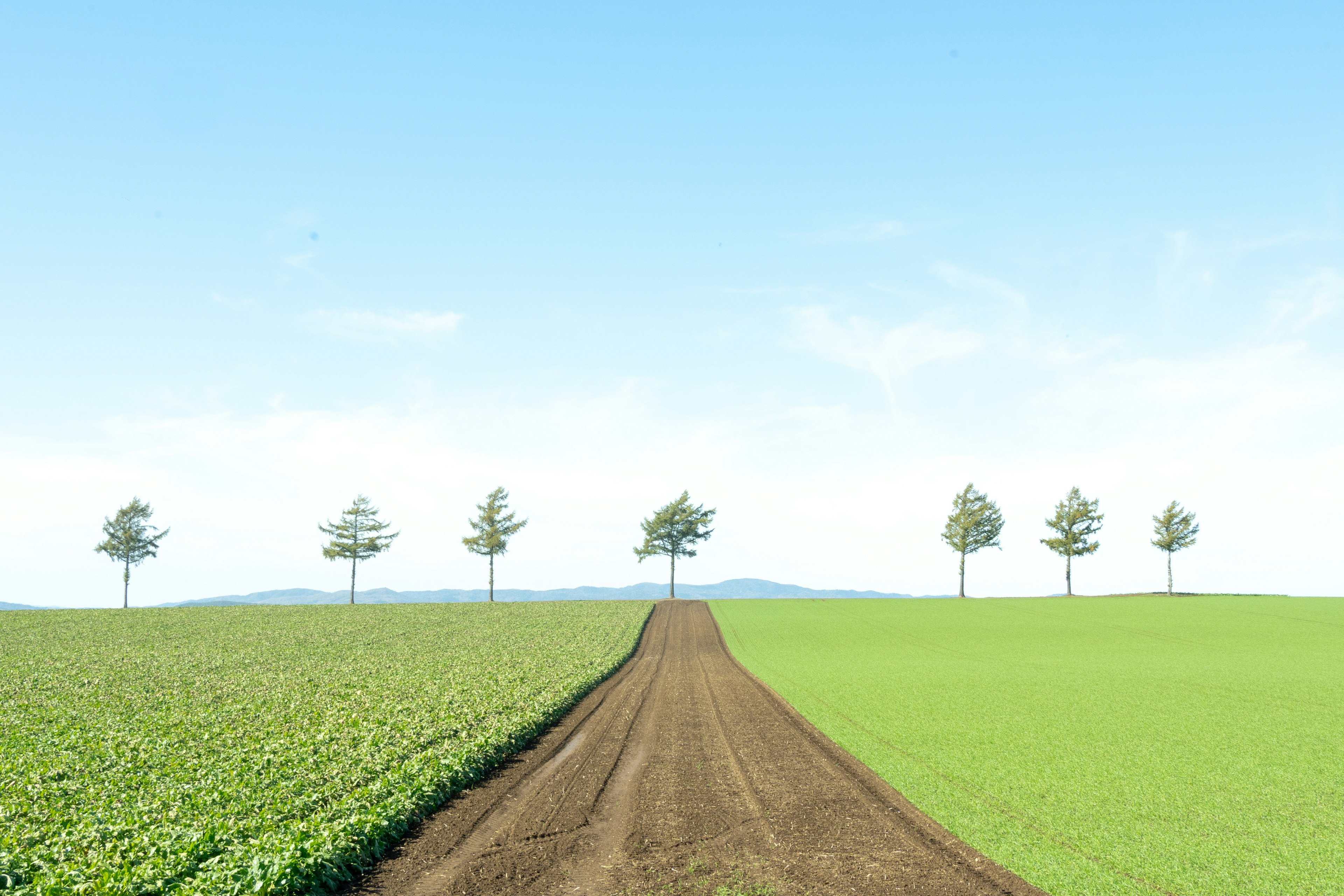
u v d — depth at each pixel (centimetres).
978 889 1080
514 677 3359
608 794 1590
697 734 2252
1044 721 2441
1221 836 1327
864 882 1104
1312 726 2373
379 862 1196
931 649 4869
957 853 1231
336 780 1543
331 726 2177
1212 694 3023
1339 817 1452
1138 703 2798
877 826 1370
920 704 2784
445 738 2014
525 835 1325
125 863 1011
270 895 985
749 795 1582
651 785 1661
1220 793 1611
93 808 1356
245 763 1717
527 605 8244
